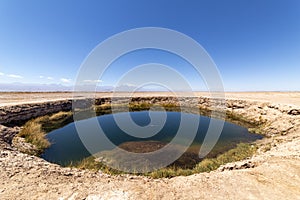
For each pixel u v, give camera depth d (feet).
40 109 64.08
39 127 49.32
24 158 23.50
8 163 20.61
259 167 20.75
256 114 64.39
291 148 28.40
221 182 17.74
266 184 17.12
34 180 17.43
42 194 15.35
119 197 15.28
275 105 59.77
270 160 22.72
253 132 50.44
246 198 15.10
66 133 48.83
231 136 47.14
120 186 17.22
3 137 35.42
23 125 50.06
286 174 18.81
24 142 37.65
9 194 15.02
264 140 42.75
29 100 76.43
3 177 17.52
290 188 16.39
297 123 45.55
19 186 16.24
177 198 15.24
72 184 17.34
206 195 15.65
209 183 17.66
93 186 17.13
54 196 15.16
